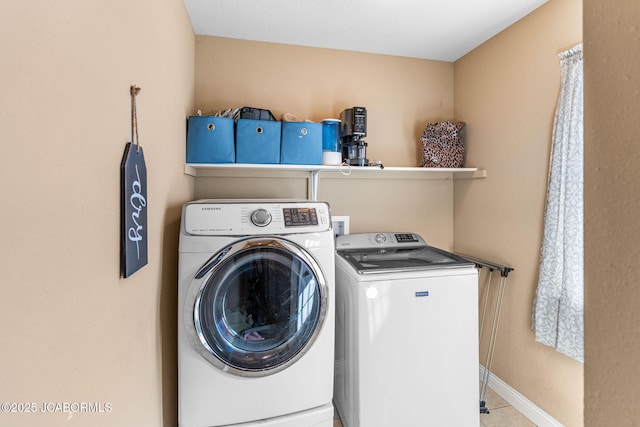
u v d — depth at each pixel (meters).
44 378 0.52
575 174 1.48
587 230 0.39
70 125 0.59
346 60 2.24
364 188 2.31
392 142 2.35
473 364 1.58
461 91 2.36
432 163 2.20
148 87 1.03
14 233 0.46
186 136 1.70
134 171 0.87
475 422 1.59
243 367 1.29
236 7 1.72
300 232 1.38
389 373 1.48
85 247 0.64
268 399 1.32
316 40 2.10
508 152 1.92
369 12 1.77
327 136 2.02
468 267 1.61
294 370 1.35
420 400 1.52
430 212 2.43
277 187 2.15
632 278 0.34
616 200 0.35
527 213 1.79
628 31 0.34
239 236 1.31
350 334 1.55
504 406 1.88
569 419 1.56
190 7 1.71
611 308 0.36
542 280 1.64
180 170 1.54
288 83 2.14
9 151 0.45
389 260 1.82
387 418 1.49
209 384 1.27
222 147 1.71
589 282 0.39
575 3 1.53
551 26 1.64
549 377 1.66
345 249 2.02
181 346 1.26
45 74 0.52
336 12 1.77
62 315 0.57
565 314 1.51
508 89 1.92
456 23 1.89
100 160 0.70
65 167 0.57
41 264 0.51
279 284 1.40
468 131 2.28
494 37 2.04
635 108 0.34
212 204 1.34
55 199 0.55
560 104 1.56
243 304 1.37
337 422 1.73
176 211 1.46
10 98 0.44
